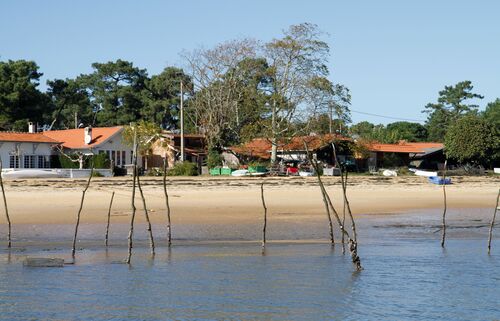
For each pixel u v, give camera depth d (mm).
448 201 45625
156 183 51938
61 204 38188
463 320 16562
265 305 17562
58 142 71812
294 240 27359
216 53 82188
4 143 67375
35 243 25781
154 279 20188
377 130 114375
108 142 75312
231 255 24000
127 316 16500
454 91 137125
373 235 29109
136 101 112062
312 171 69250
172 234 28312
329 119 75500
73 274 20703
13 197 41344
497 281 20469
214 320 16297
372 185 58844
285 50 75000
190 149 80562
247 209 37719
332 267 22188
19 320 16109
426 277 20922
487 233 30031
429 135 133625
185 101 98375
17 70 95688
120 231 28844
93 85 116500
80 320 16156
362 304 17766
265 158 79375
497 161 86250
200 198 43438
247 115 80625
